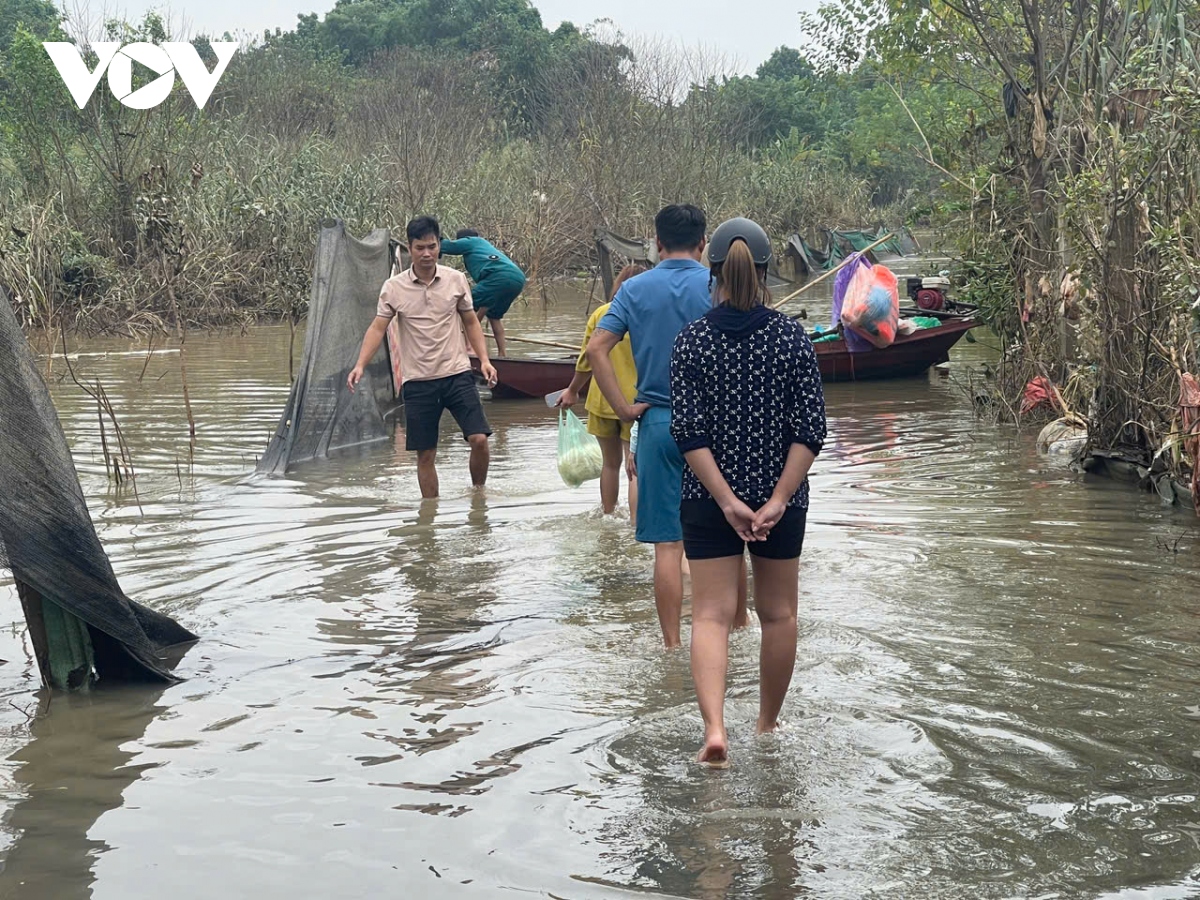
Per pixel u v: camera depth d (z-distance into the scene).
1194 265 7.65
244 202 23.25
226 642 5.43
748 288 4.12
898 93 15.85
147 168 23.17
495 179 31.61
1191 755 4.07
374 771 4.08
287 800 3.87
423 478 8.39
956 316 15.80
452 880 3.36
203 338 19.53
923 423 11.37
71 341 19.16
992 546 6.81
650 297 5.30
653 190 33.25
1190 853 3.42
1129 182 8.78
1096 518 7.45
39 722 4.57
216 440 10.65
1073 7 13.03
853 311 13.81
